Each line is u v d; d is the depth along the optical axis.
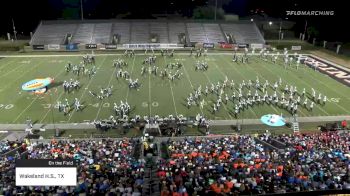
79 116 31.70
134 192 15.36
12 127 29.52
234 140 24.16
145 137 26.03
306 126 30.02
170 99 35.88
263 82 41.72
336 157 20.20
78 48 60.62
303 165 18.67
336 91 38.91
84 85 40.12
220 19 77.44
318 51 60.28
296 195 8.53
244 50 61.34
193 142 23.97
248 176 17.22
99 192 15.75
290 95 36.72
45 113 32.38
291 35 73.12
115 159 20.47
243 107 33.72
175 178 16.86
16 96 36.59
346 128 29.36
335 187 15.85
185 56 55.81
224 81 41.44
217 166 18.47
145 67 48.22
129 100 35.50
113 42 63.84
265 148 22.64
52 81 41.12
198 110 33.16
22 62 51.38
